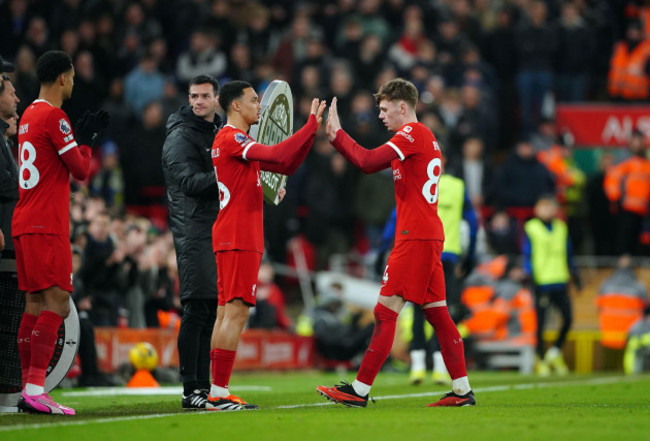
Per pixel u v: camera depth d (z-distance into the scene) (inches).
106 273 1643.7
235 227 949.8
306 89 2586.1
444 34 2888.8
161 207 2347.4
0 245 954.1
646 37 3034.0
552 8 3038.9
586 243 2755.9
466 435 733.3
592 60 3021.7
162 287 1771.7
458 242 1509.6
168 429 771.4
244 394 1321.4
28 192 917.2
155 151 2354.8
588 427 787.4
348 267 2470.5
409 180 973.2
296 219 2475.4
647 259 2576.3
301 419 834.8
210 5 2861.7
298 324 2399.1
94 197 1710.1
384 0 2923.2
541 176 2498.8
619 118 2751.0
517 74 2906.0
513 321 2346.2
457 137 2551.7
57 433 753.0
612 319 2365.9
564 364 2381.9
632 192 2544.3
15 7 2556.6
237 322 953.5
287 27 2982.3
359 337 2218.3
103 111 951.6
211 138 1050.1
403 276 966.4
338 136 967.6
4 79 987.3
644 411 951.0
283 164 953.5
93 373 1517.0
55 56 935.0
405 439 714.2
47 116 914.1
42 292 925.2
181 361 1030.4
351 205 2444.6
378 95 1009.5
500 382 1663.4
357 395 979.3
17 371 1011.9
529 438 719.7
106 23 2691.9
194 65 2645.2
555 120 2783.0
